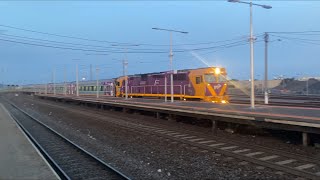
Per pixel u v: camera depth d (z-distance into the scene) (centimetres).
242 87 8550
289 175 1229
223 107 2644
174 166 1433
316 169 1295
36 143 2073
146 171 1359
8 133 2322
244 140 1973
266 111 2206
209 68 3884
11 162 1398
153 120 3166
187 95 4119
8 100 9050
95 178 1274
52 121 3556
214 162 1467
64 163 1540
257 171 1300
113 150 1827
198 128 2550
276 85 9750
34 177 1166
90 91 7331
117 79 6091
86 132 2609
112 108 4559
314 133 1695
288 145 1783
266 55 4953
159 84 4709
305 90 7975
